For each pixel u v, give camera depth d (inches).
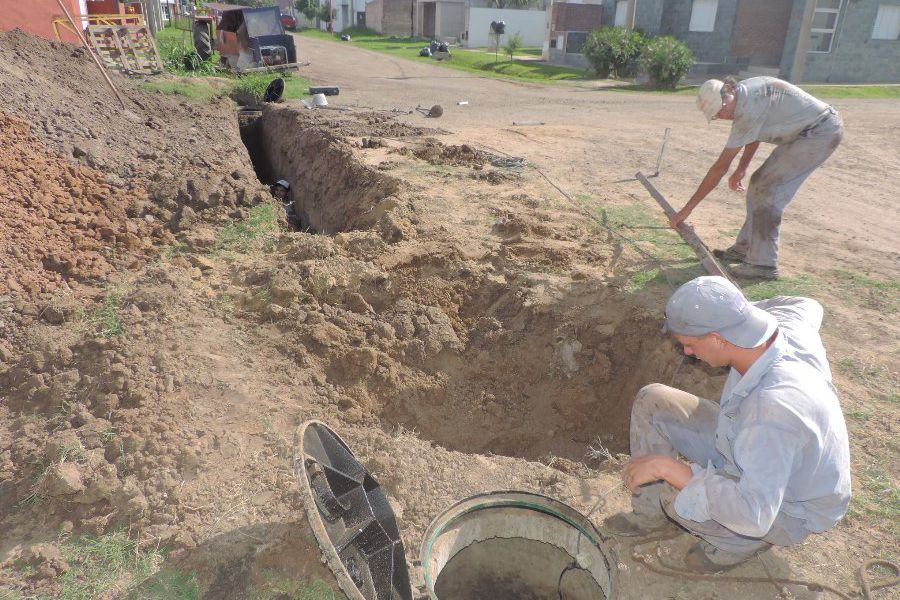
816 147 180.5
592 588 104.8
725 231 247.1
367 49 1267.2
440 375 181.5
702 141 430.0
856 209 287.9
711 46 892.0
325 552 83.5
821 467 82.4
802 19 798.5
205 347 158.2
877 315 185.0
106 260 204.4
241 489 117.0
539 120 506.6
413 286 199.2
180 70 637.9
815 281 206.4
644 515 109.7
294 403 146.1
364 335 177.3
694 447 107.3
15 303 167.9
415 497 117.3
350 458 107.0
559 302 191.2
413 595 95.0
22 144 243.4
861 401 146.4
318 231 339.0
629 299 188.4
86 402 137.1
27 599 97.6
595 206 270.5
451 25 1584.6
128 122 347.9
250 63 677.9
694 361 161.0
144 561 104.0
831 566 102.6
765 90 173.8
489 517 106.7
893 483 121.0
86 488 114.4
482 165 335.3
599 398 179.9
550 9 1085.8
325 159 358.6
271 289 184.2
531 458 173.3
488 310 198.1
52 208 218.4
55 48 412.5
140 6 650.2
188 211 241.0
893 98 719.1
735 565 101.2
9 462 122.3
